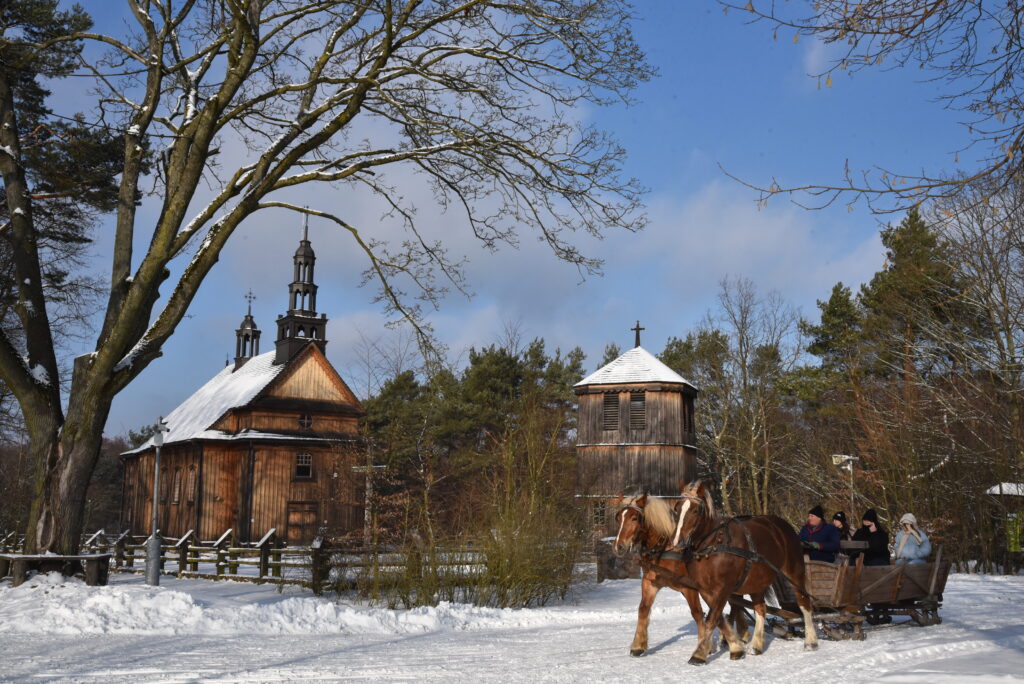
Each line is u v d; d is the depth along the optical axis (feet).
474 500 75.36
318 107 62.28
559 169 63.21
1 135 68.18
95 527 287.69
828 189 21.33
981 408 103.91
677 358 219.82
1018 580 88.17
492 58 62.85
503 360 191.01
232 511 167.73
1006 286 92.12
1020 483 99.55
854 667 33.78
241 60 59.26
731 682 31.07
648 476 146.00
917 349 119.55
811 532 45.68
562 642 45.55
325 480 170.19
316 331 182.91
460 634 51.39
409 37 60.75
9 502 120.16
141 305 60.85
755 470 169.78
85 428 63.05
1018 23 21.76
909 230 123.34
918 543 48.42
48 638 47.34
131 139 66.59
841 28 21.57
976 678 29.53
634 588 83.35
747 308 180.24
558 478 76.23
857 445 118.21
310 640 47.80
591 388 151.64
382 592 66.44
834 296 178.50
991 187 22.44
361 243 66.03
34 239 67.97
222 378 219.61
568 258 65.57
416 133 65.67
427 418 141.59
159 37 64.13
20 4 70.23
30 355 65.57
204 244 61.87
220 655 40.70
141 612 53.93
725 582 36.29
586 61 60.59
